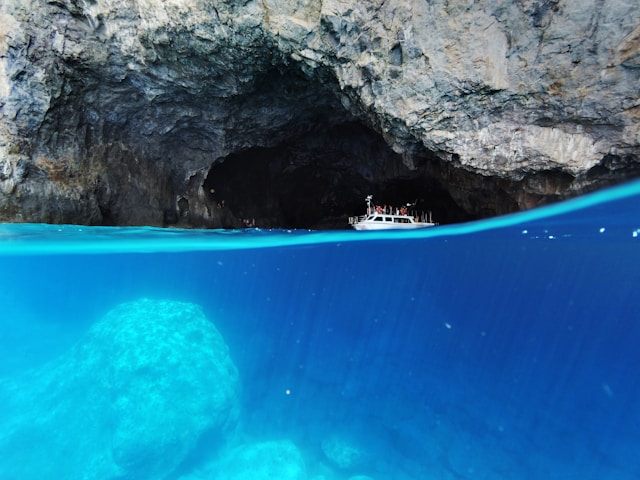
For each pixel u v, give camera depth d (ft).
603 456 20.63
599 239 30.86
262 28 25.70
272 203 51.57
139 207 36.88
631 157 23.03
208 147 39.73
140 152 37.45
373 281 61.98
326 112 39.99
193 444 17.37
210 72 30.55
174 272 56.65
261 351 57.21
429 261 47.88
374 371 37.37
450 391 30.60
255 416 24.38
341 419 23.95
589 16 20.27
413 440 21.33
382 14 23.58
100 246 34.96
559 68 21.68
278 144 44.14
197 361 20.85
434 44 23.21
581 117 22.57
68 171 31.60
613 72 20.86
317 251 44.55
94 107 33.27
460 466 19.01
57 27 28.55
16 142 28.73
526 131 24.14
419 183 45.57
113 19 28.07
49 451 16.10
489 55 22.53
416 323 82.12
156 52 28.99
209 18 25.73
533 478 18.37
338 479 18.08
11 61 28.02
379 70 24.76
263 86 34.17
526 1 21.07
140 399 17.53
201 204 42.14
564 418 26.35
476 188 33.78
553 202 26.45
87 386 18.93
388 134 28.43
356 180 51.75
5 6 27.81
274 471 17.17
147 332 21.45
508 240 35.14
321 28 24.95
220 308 86.48
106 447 16.33
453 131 25.04
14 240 28.50
